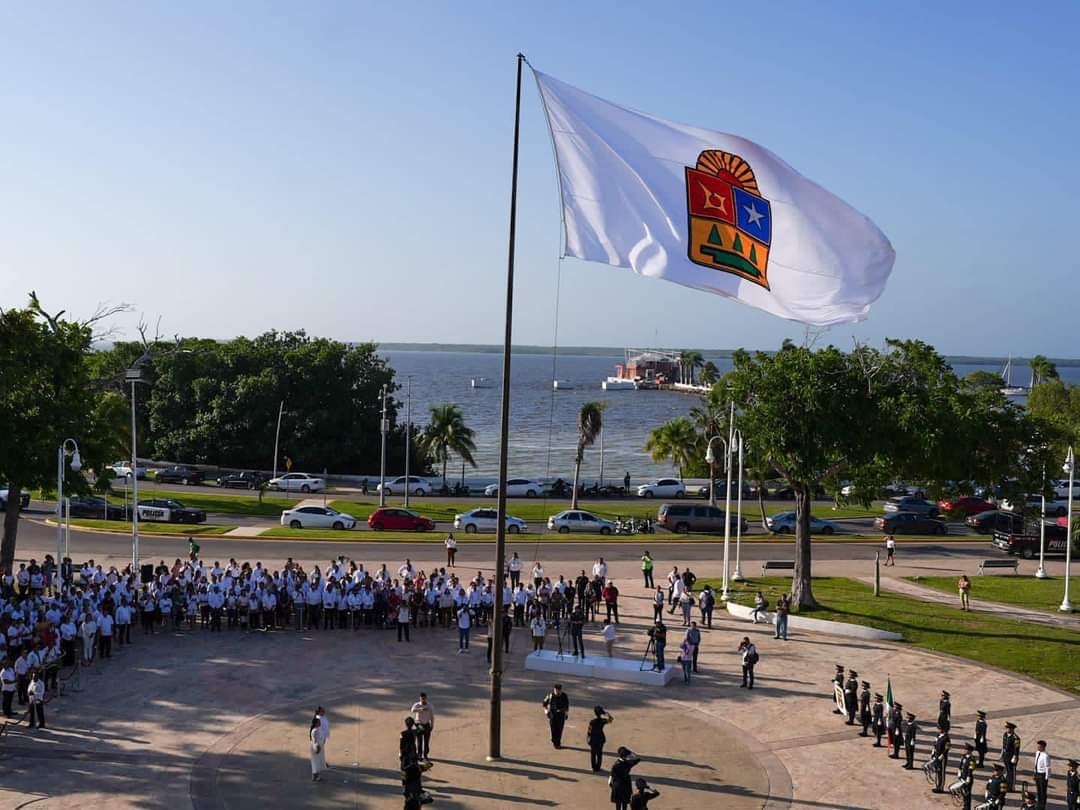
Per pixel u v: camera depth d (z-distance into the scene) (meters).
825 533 65.81
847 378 39.59
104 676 30.56
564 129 20.86
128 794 21.78
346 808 21.31
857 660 34.19
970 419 37.91
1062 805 22.36
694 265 20.48
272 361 113.19
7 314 42.34
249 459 109.94
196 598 37.28
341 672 31.56
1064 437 41.34
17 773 22.80
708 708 28.84
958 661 34.06
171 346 113.62
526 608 38.72
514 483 89.88
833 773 23.97
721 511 65.19
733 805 22.00
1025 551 57.72
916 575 50.94
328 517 62.28
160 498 71.81
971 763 22.28
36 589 38.03
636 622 39.38
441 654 34.03
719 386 43.47
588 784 22.89
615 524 64.31
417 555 52.94
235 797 21.80
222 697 28.73
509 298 23.36
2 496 66.31
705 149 20.47
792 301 20.38
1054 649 35.53
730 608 41.25
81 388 47.12
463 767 23.83
